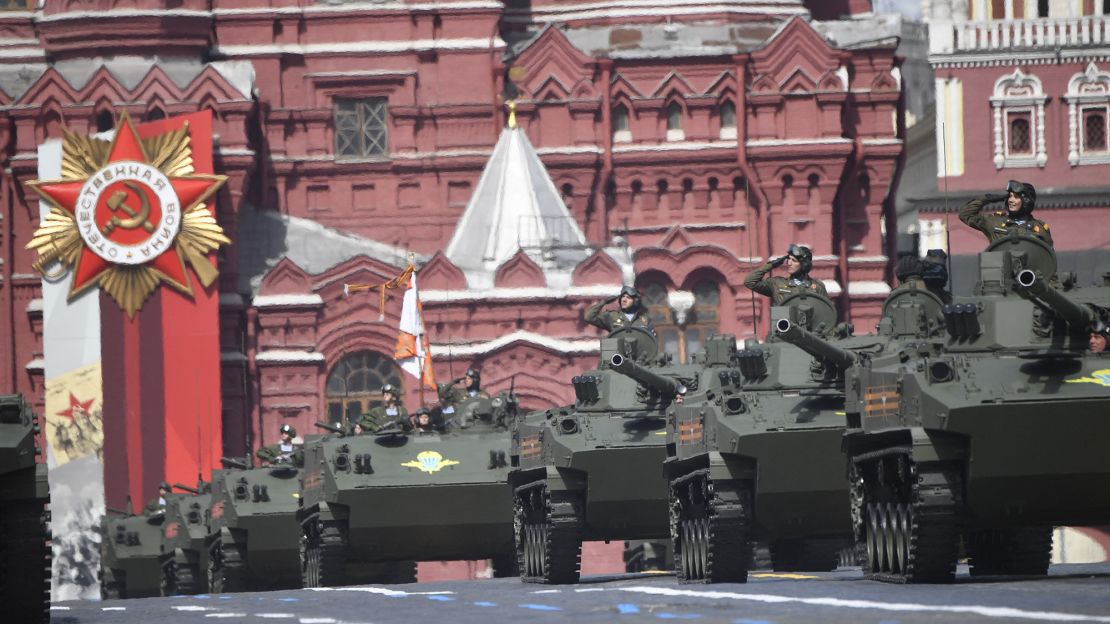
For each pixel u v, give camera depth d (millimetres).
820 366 87250
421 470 121438
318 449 125375
